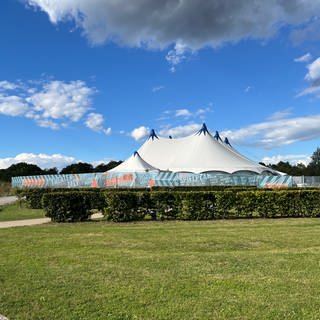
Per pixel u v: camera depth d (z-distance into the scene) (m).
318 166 101.06
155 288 6.10
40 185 47.78
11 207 24.06
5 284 6.45
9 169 77.75
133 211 15.16
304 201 16.17
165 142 47.19
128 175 37.78
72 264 7.74
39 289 6.16
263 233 11.56
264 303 5.39
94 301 5.59
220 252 8.80
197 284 6.28
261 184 38.34
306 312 5.04
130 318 4.98
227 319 4.88
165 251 8.98
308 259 7.95
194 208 15.39
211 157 41.00
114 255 8.52
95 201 15.16
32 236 11.38
